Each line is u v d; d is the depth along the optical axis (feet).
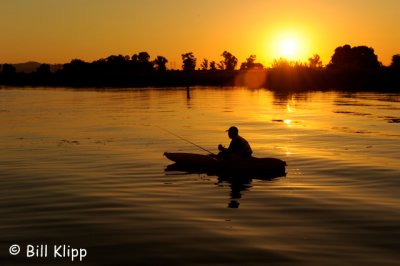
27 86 385.09
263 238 29.27
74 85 393.09
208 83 379.55
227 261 25.89
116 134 81.35
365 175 47.57
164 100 181.57
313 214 34.19
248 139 74.28
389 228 30.99
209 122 100.32
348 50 414.82
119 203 37.19
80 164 53.62
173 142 71.56
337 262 25.67
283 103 159.84
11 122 102.73
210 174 48.08
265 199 38.45
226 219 33.09
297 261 25.84
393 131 83.92
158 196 39.45
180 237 29.48
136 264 25.66
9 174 48.14
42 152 62.23
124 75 423.64
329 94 218.38
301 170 50.24
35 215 34.04
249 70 410.11
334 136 77.61
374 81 275.80
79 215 34.01
